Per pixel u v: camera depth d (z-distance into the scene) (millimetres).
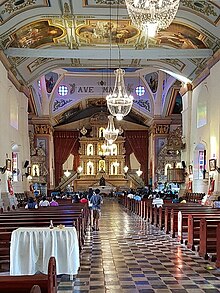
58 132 32125
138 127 32344
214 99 14211
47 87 27031
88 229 11812
